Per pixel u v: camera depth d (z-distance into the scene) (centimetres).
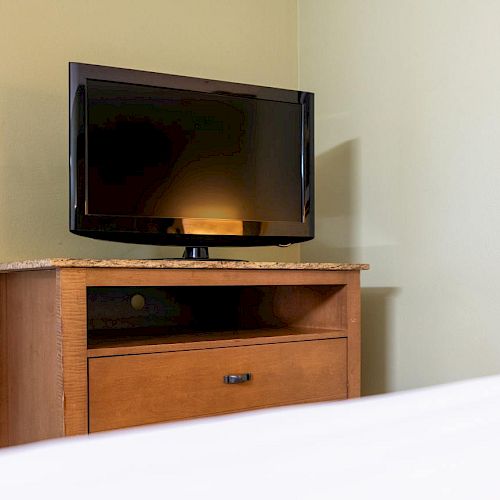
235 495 30
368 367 218
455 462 35
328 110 238
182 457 32
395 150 210
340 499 31
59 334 138
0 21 189
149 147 175
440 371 194
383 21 215
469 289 186
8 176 189
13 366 168
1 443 174
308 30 248
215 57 231
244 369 164
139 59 214
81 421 139
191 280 154
